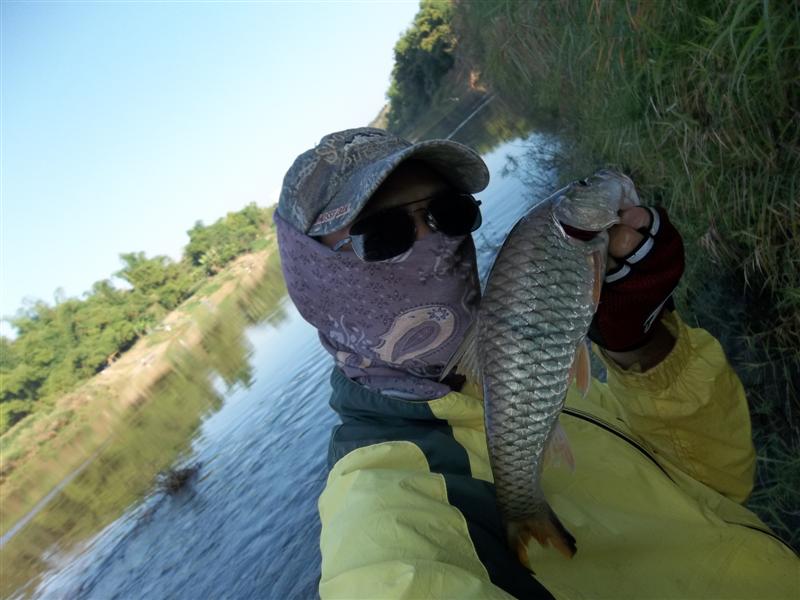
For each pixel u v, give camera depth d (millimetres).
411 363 535
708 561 437
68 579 3898
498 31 2645
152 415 10195
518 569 372
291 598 2029
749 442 542
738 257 957
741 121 803
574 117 2086
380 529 347
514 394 447
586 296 452
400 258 504
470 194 534
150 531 3723
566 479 484
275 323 10062
